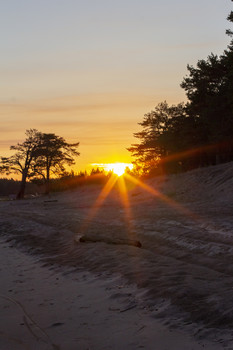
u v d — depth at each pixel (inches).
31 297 373.7
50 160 3260.3
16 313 330.3
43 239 707.4
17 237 764.0
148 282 375.6
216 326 268.7
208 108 1713.8
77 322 301.9
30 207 1653.5
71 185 2706.7
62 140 3292.3
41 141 3248.0
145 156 2591.0
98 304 339.3
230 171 1320.1
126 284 384.2
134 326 285.3
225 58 1588.3
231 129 1699.1
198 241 563.2
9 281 440.1
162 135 2281.0
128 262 462.3
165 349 247.1
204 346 245.1
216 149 1822.1
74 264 494.3
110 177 2423.7
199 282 360.8
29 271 484.7
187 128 1918.1
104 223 826.2
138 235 653.9
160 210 984.3
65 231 754.8
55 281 426.6
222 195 1112.8
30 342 270.2
